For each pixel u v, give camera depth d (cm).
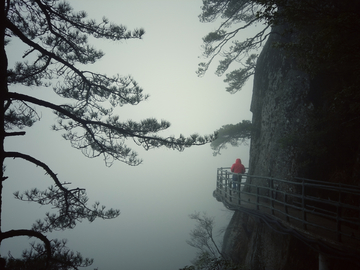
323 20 534
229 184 1148
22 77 579
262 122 1534
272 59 1544
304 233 649
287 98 1274
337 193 922
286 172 1149
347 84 922
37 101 458
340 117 991
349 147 948
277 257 1023
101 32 596
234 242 1545
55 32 577
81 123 531
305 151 1087
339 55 587
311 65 687
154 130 568
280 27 1509
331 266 737
